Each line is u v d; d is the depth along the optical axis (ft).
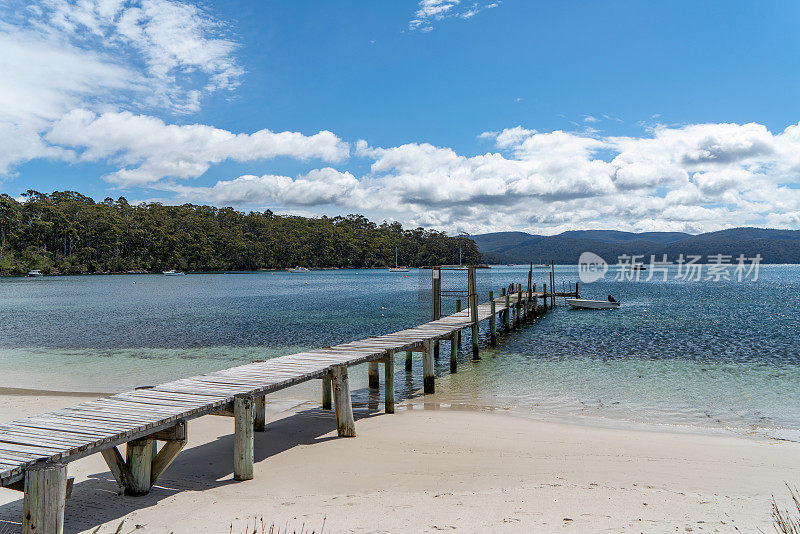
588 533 16.08
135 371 54.44
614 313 113.19
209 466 24.58
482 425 33.06
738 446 28.32
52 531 15.16
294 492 20.93
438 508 18.62
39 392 44.91
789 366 54.24
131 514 18.53
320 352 38.60
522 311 114.32
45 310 127.85
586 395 42.47
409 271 568.00
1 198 369.71
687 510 18.20
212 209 541.34
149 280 325.42
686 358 59.47
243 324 96.07
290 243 531.50
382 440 29.48
